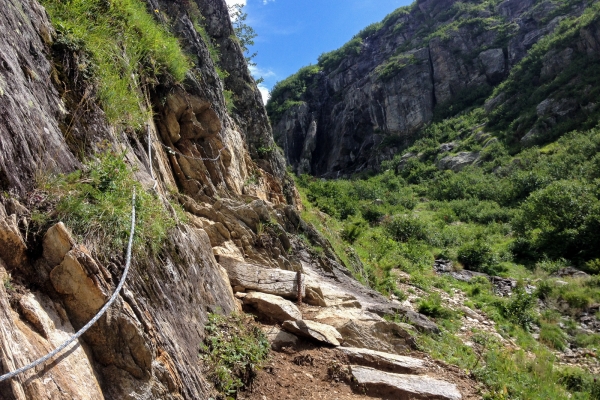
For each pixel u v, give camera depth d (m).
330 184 28.67
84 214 3.10
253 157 13.96
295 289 6.72
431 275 16.44
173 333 3.59
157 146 6.85
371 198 37.81
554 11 58.47
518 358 8.62
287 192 15.12
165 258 3.96
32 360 2.15
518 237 22.27
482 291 14.94
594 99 39.06
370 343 6.09
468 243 20.72
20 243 2.64
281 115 71.56
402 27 82.56
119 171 3.67
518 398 5.64
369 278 13.32
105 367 2.72
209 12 13.88
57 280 2.71
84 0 5.36
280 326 5.63
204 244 5.35
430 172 47.28
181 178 7.59
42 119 3.39
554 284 15.34
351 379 4.89
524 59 52.56
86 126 4.13
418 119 61.28
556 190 22.81
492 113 49.94
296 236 9.61
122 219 3.35
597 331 12.25
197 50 10.19
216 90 10.54
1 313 2.17
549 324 12.23
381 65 70.75
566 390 7.88
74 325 2.68
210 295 4.86
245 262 6.68
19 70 3.34
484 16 68.81
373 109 65.50
